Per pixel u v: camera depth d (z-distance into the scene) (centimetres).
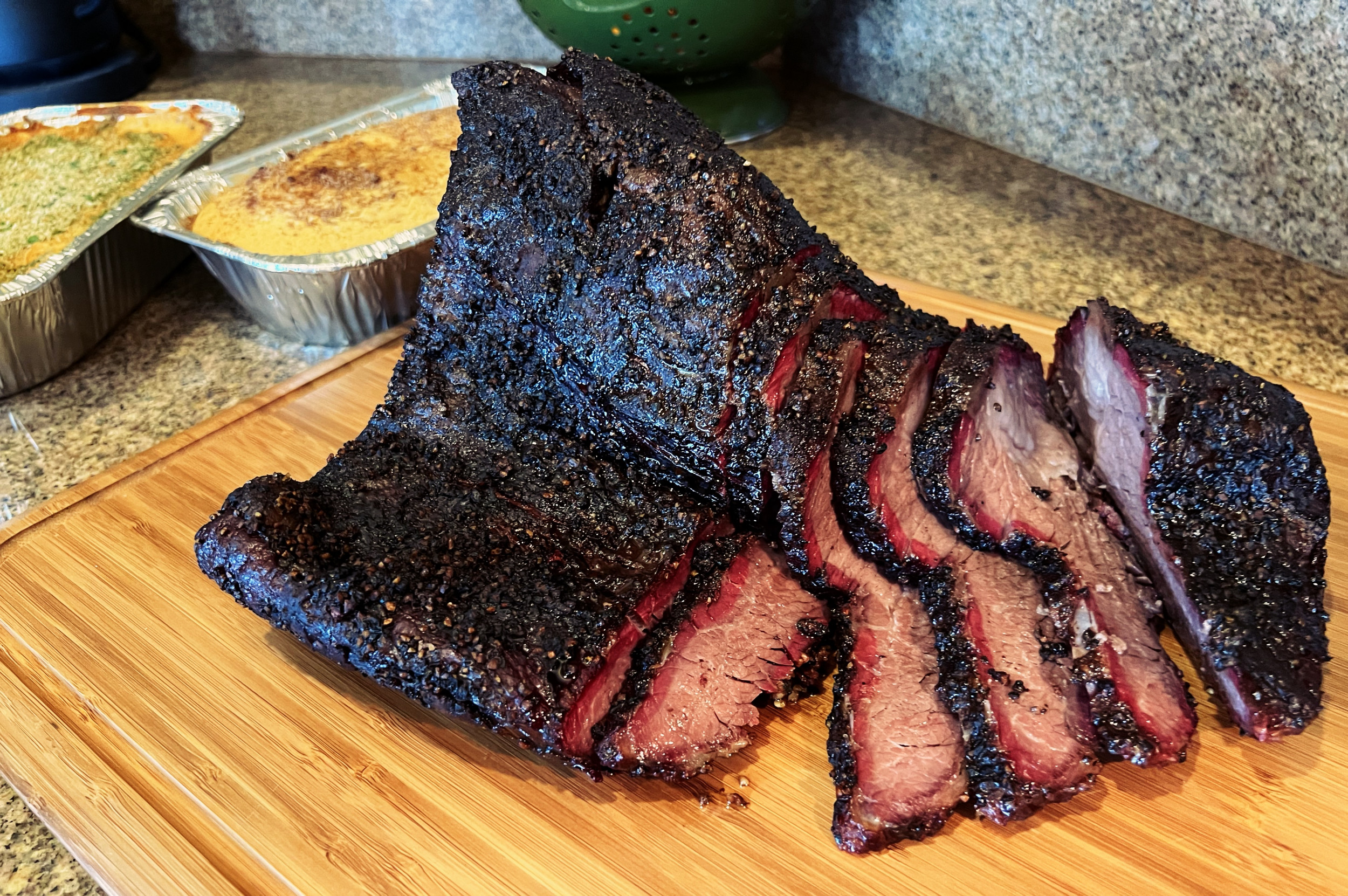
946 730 51
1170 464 53
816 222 85
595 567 52
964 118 96
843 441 54
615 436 55
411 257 71
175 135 86
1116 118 84
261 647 57
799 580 55
